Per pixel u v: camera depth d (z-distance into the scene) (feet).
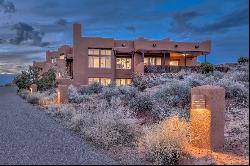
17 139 33.76
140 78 101.04
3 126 43.29
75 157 25.58
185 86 54.65
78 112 51.57
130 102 51.39
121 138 31.55
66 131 38.75
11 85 259.80
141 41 129.59
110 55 128.98
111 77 128.47
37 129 40.40
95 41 126.62
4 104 82.17
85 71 125.39
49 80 119.44
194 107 27.07
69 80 123.34
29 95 96.43
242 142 27.37
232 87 49.80
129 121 35.60
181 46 133.80
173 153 24.29
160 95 53.36
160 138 25.50
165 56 136.56
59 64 140.26
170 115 38.86
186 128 27.99
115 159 25.30
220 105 26.86
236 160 22.95
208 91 26.58
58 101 72.08
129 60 133.90
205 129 26.55
